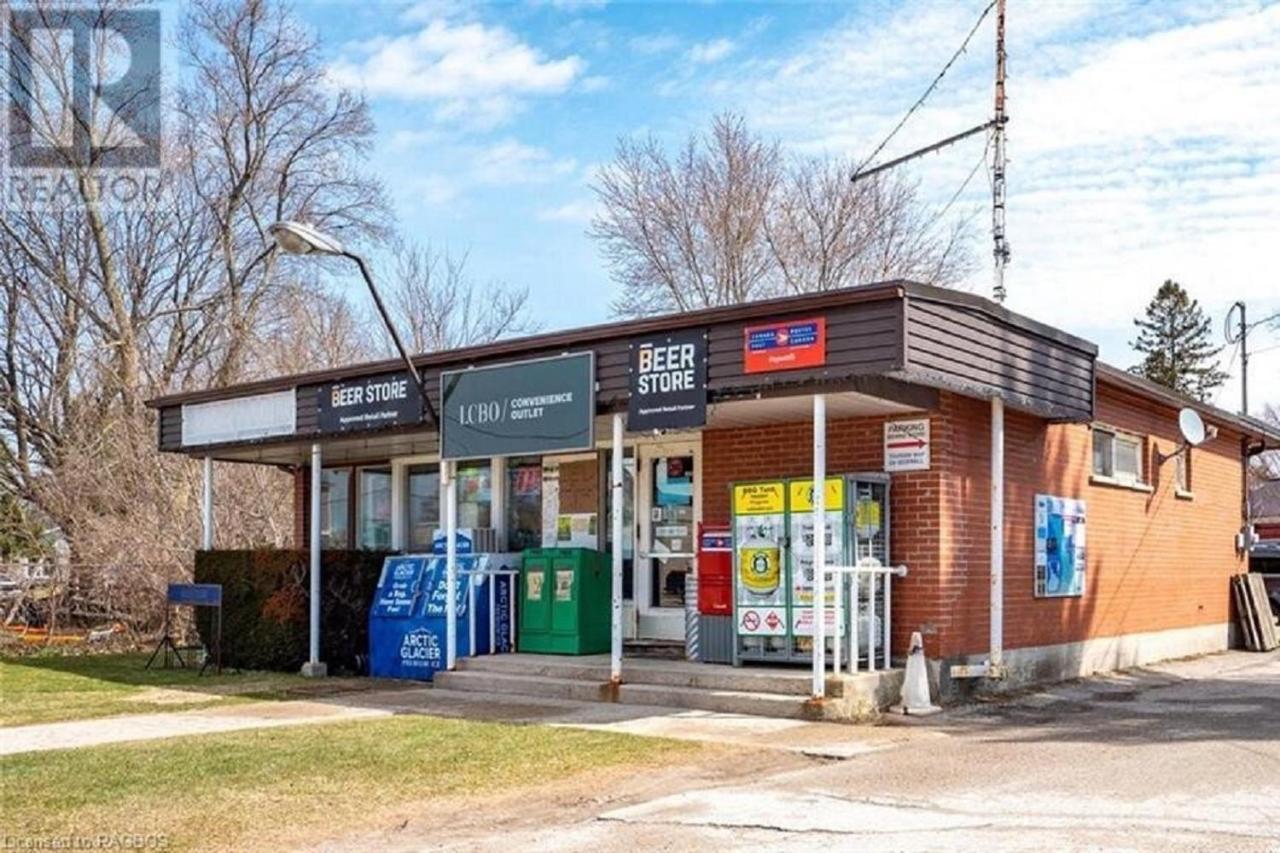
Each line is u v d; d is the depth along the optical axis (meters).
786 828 7.54
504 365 14.09
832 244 37.75
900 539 13.29
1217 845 6.89
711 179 38.47
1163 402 18.58
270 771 9.44
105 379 29.94
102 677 16.84
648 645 15.62
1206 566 20.55
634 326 12.79
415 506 19.12
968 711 12.72
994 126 21.88
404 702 13.74
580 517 16.77
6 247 30.36
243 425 17.39
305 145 33.69
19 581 23.06
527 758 9.98
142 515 24.20
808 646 13.02
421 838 7.59
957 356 11.87
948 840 7.14
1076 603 16.03
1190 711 12.86
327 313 34.03
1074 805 8.04
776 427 14.34
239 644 18.00
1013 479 14.60
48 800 8.45
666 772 9.49
